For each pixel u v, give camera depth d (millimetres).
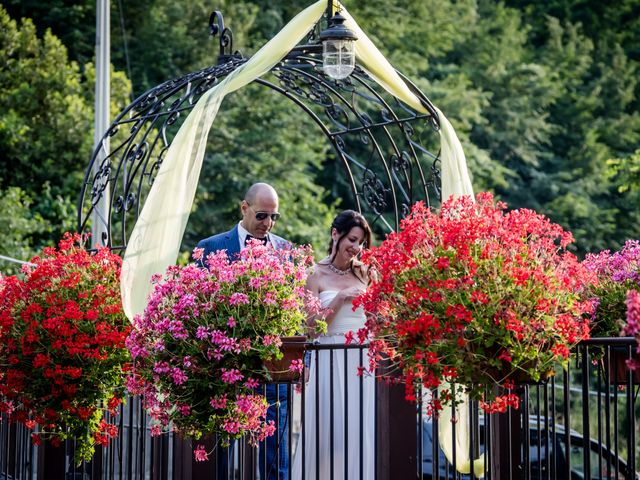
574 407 28594
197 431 9195
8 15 32344
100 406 10547
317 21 11188
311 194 37875
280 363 9016
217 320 8891
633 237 43562
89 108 30891
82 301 10234
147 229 9945
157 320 8992
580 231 40844
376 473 9109
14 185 30531
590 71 48406
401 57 39812
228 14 35750
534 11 49844
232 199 33656
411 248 8258
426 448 12531
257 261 9016
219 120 33875
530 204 41625
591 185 43094
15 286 10453
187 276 9000
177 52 35469
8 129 29844
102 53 20109
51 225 29719
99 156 19797
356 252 10594
